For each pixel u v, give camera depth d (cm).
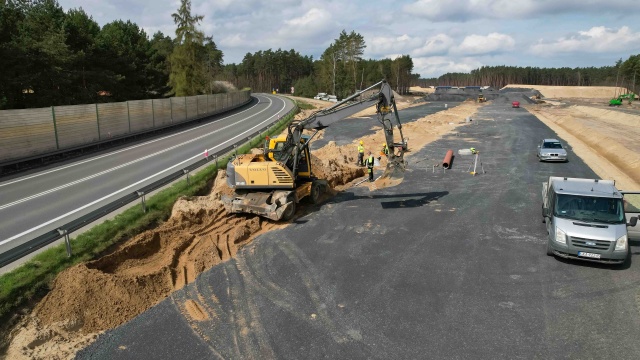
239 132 4016
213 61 11181
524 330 888
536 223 1555
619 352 817
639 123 4925
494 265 1199
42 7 4372
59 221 1448
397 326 900
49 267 1067
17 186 1928
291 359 798
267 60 16012
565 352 816
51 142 2584
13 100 3500
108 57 4866
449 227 1512
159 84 6312
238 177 1631
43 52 3594
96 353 823
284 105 7544
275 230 1496
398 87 15875
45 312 927
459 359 795
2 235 1316
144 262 1226
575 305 988
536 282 1101
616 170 2558
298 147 1703
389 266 1191
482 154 3070
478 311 959
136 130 3638
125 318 944
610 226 1184
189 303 1003
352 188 2131
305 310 966
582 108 7244
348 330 887
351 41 11338
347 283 1092
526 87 17200
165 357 809
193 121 4838
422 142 3659
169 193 1742
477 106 8588
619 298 1021
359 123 5134
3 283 974
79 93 4159
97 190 1858
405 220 1592
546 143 2870
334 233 1458
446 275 1135
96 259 1164
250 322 921
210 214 1616
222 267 1196
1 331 861
